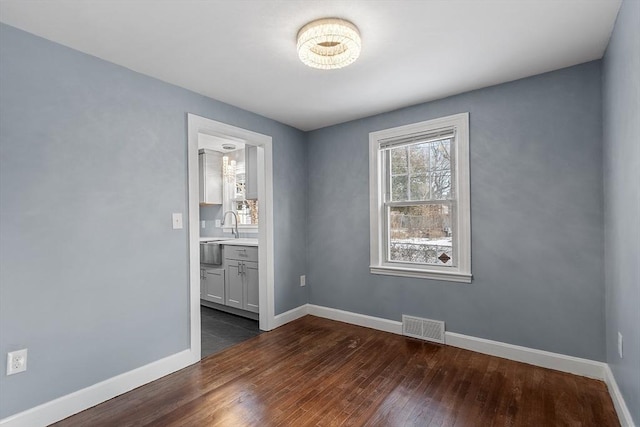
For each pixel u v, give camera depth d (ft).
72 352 6.38
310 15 5.60
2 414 5.53
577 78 7.56
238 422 5.95
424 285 9.89
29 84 5.94
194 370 8.06
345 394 6.85
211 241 14.16
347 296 11.65
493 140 8.67
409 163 10.34
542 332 8.02
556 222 7.84
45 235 6.09
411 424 5.85
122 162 7.25
